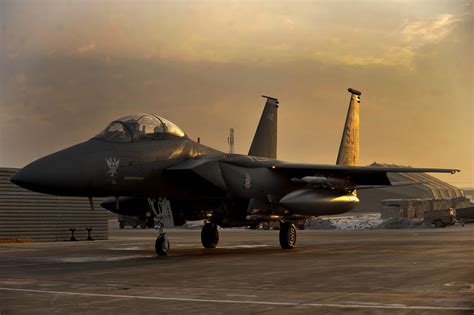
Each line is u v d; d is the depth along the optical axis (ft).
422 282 39.22
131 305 31.37
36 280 42.60
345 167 74.08
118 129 63.00
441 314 27.89
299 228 208.85
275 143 93.86
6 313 29.32
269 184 73.61
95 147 59.98
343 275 43.93
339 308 29.76
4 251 75.51
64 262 57.82
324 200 74.13
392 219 208.03
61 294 35.40
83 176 57.31
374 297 33.17
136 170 62.08
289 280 41.42
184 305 31.22
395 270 46.85
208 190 69.31
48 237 107.96
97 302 32.37
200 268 50.44
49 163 56.18
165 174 65.41
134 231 191.72
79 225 112.98
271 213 74.64
